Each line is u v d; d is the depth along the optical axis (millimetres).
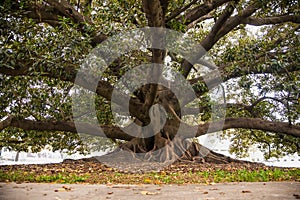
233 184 6516
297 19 12359
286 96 12164
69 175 8062
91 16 11414
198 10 11648
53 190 5602
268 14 13000
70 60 9852
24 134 14367
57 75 9922
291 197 4867
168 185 6500
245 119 12898
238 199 4766
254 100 14688
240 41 14555
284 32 13562
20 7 9617
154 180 7406
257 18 12609
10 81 10820
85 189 5793
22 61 9625
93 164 11297
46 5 10789
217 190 5672
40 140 15133
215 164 11703
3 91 10789
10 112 12211
